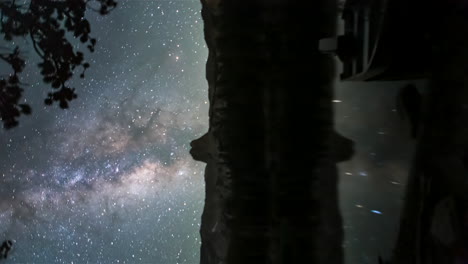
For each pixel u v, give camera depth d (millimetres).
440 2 1955
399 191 2305
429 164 2039
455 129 1889
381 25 2025
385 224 2396
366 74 2168
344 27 2344
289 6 2471
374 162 2482
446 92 1938
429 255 2006
